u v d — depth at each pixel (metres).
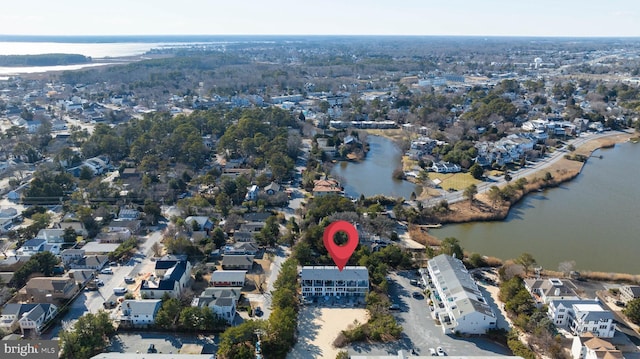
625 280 143.38
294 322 117.94
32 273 143.00
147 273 148.38
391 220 182.88
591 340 106.25
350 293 135.88
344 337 115.19
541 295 131.50
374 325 117.94
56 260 150.50
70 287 134.38
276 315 115.38
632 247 170.00
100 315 115.00
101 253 159.25
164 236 171.50
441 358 101.44
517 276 137.38
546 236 179.00
